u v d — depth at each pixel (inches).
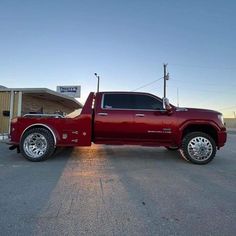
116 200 195.6
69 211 174.4
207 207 184.5
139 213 172.6
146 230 149.6
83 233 145.4
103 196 203.9
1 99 684.7
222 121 346.9
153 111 346.9
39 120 342.0
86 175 267.4
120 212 173.8
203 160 335.6
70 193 210.1
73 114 359.9
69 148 451.8
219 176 273.1
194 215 170.6
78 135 343.6
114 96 352.8
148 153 408.2
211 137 342.3
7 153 395.9
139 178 258.8
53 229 149.5
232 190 224.5
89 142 345.1
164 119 343.9
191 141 337.1
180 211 176.7
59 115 357.1
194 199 200.2
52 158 358.0
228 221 162.4
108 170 291.1
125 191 216.7
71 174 270.8
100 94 354.6
